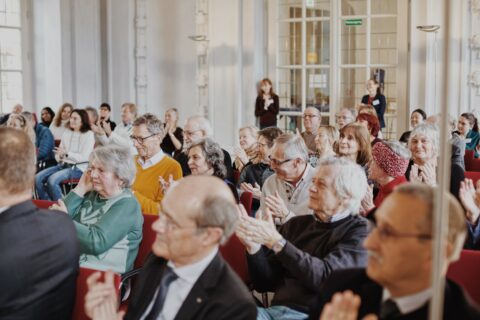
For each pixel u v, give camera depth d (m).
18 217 2.54
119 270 3.57
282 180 4.28
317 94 10.34
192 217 2.28
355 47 10.09
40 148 8.88
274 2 10.47
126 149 3.63
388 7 9.89
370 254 1.99
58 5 11.39
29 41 11.45
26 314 2.53
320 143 5.93
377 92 9.60
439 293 1.64
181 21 11.68
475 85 9.41
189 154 4.73
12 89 11.44
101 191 3.59
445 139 1.65
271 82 10.32
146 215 3.78
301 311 2.95
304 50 10.34
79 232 3.45
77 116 8.14
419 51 9.59
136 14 11.48
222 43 10.56
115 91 11.55
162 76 11.78
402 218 1.92
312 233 3.12
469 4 9.37
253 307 2.30
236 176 6.15
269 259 3.16
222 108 10.65
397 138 9.97
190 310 2.30
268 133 5.51
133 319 2.46
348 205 3.06
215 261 2.37
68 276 2.66
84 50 11.45
